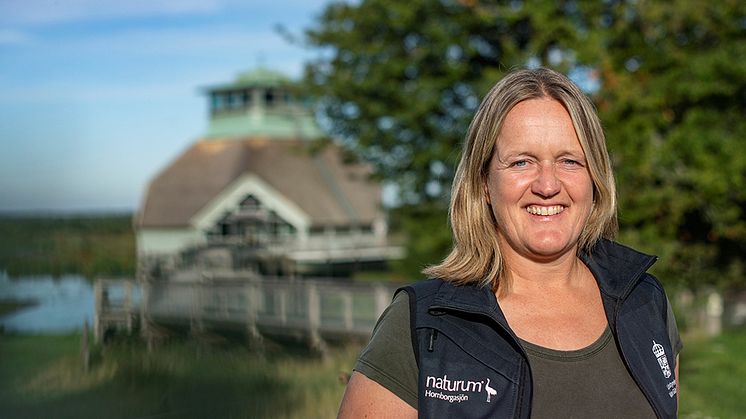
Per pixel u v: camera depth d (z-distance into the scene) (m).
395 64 17.91
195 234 42.91
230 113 51.84
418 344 1.96
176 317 12.71
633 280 2.15
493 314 1.96
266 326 13.67
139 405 7.64
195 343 11.03
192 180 48.00
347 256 42.94
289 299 14.88
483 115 2.15
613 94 14.43
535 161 2.08
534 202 2.07
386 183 19.25
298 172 47.72
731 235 15.62
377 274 41.56
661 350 2.10
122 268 23.17
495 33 17.66
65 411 7.48
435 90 17.55
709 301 13.99
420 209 18.61
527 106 2.10
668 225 15.14
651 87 14.66
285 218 43.38
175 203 46.44
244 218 42.25
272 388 8.56
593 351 2.04
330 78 19.34
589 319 2.11
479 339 1.96
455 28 17.42
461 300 1.99
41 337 9.20
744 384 8.87
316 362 11.20
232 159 48.97
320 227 44.25
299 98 21.20
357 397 1.97
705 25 15.06
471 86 17.41
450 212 2.21
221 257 29.80
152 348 10.08
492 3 17.17
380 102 18.59
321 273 41.56
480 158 2.13
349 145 19.89
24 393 7.80
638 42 15.41
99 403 7.63
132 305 12.41
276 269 30.47
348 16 19.36
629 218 14.12
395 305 2.05
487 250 2.12
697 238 16.09
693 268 15.52
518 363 1.94
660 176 14.61
